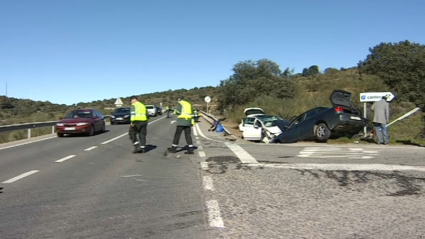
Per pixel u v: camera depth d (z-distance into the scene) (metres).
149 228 5.20
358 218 5.53
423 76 38.44
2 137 20.06
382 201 6.38
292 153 11.94
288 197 6.69
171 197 6.82
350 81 40.50
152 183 8.02
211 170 9.27
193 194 7.00
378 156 10.98
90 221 5.53
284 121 20.11
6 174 9.33
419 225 5.21
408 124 19.44
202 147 14.20
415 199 6.48
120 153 13.20
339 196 6.71
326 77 56.19
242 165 9.80
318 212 5.83
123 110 35.66
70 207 6.28
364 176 8.20
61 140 18.92
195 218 5.60
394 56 44.12
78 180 8.47
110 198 6.82
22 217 5.75
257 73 45.41
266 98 34.53
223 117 41.78
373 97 15.93
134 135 13.03
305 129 15.99
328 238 4.77
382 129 14.41
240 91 42.09
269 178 8.20
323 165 9.52
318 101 29.20
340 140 15.52
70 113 22.88
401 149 12.56
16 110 55.72
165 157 11.80
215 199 6.61
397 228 5.11
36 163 11.12
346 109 15.18
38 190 7.52
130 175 8.96
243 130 19.89
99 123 23.25
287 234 4.91
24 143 17.52
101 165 10.57
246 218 5.57
